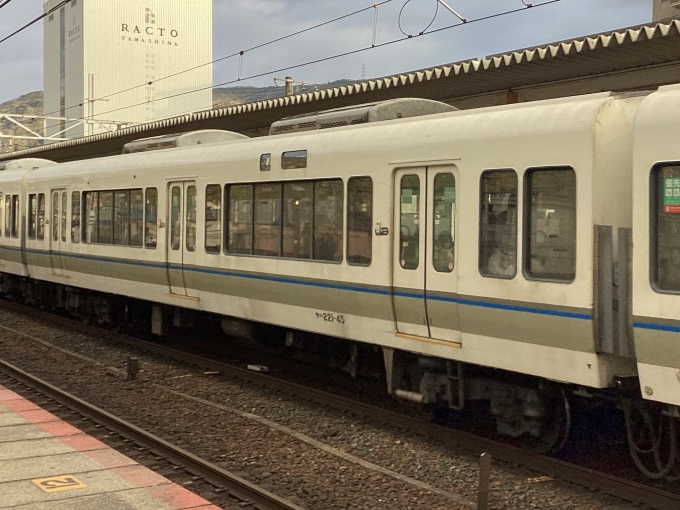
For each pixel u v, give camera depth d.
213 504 5.07
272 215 8.84
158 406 8.42
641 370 5.34
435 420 7.91
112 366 10.65
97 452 6.09
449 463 6.43
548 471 6.16
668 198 5.16
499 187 6.28
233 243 9.48
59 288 15.45
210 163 9.85
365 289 7.57
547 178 5.93
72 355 11.32
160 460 6.41
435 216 6.89
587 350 5.68
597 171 5.59
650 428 5.91
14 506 4.89
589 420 6.88
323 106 13.22
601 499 5.58
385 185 7.33
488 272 6.38
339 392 9.23
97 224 12.74
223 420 7.82
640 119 5.31
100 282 12.75
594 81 10.02
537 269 6.00
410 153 7.06
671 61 9.11
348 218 7.78
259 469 6.28
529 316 6.04
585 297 5.61
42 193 14.84
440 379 7.30
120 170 11.97
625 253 5.52
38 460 5.87
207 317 11.09
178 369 10.43
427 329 7.08
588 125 5.61
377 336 7.59
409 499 5.58
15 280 18.06
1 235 16.80
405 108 8.17
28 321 15.00
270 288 8.85
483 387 6.99
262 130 16.45
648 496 5.52
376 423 7.67
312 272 8.20
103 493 5.15
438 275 6.86
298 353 10.08
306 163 8.27
